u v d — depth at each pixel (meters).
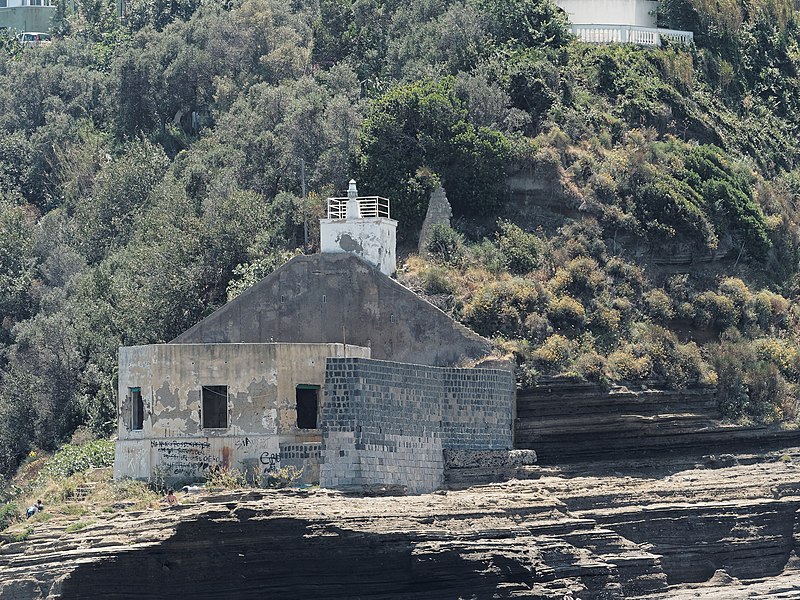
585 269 151.00
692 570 136.12
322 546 115.38
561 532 127.06
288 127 170.88
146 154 193.00
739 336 153.75
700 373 147.38
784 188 174.12
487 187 157.00
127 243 182.75
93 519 119.44
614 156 162.25
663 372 146.12
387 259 143.75
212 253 160.88
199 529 114.00
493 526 121.81
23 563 116.06
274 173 172.38
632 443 143.12
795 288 165.50
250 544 114.75
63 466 141.50
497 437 136.50
